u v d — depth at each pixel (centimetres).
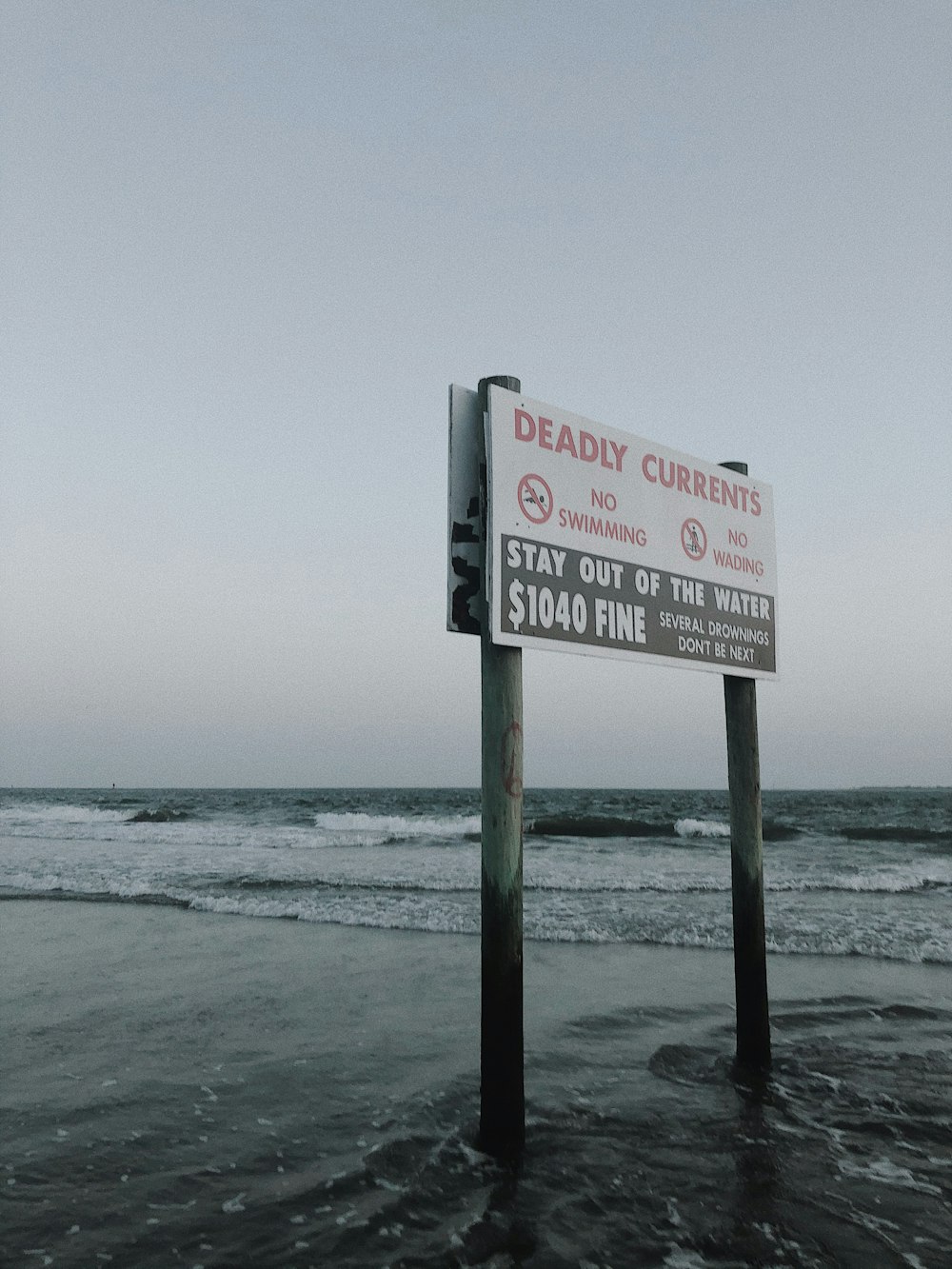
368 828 3164
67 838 2670
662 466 532
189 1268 331
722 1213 377
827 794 8675
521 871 441
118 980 839
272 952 968
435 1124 482
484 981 443
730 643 564
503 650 433
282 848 2305
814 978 838
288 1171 422
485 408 444
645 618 502
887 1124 477
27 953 970
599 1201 388
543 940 1028
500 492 428
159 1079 561
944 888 1509
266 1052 616
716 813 4206
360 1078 561
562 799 6000
